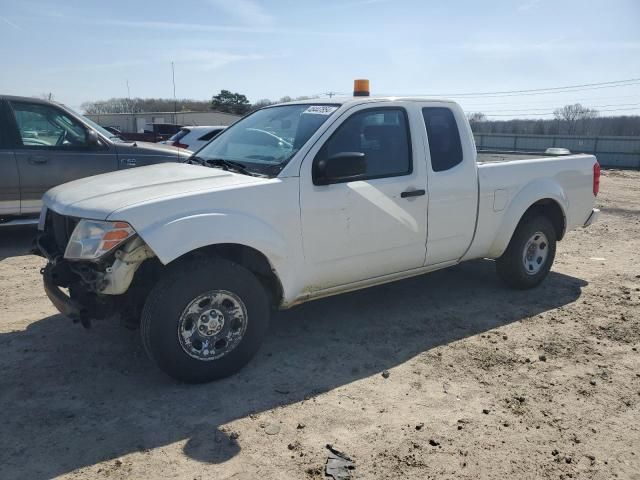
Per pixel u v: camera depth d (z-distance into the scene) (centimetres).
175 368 361
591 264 718
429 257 491
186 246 347
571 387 384
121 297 374
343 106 439
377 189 439
